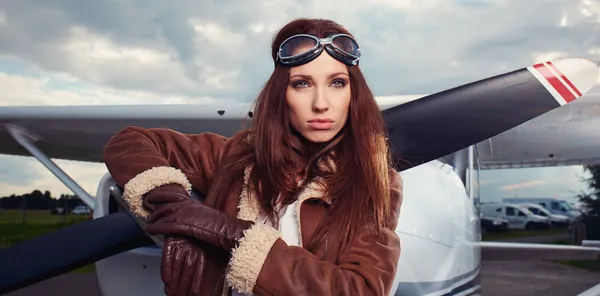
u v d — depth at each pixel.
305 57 0.87
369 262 0.78
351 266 0.78
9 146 5.06
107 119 3.72
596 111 3.46
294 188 0.90
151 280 1.83
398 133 1.60
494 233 24.17
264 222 0.89
